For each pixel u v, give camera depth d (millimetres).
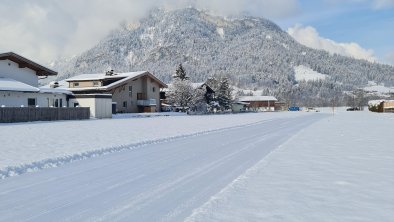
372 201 6469
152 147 15656
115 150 14539
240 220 5555
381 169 9648
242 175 8969
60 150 14234
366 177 8586
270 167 10078
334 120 43406
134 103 69875
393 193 7031
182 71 93562
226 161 11688
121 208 6430
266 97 166000
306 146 15383
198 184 8281
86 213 6160
